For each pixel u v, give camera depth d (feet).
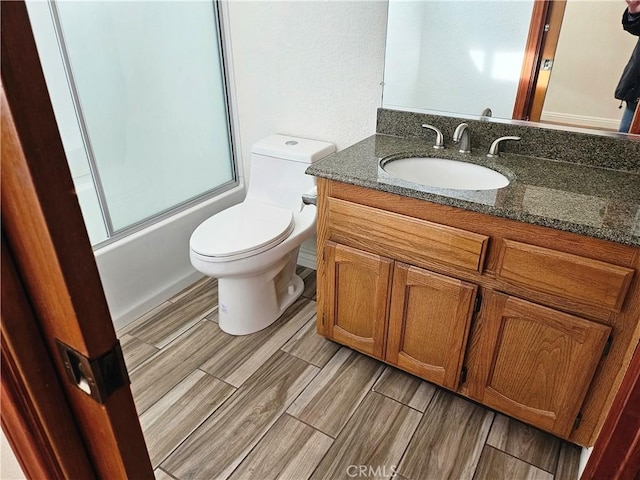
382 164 5.33
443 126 5.98
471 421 5.29
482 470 4.74
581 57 4.92
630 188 4.56
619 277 3.79
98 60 6.11
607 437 2.47
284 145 7.11
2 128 1.22
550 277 4.14
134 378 5.93
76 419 1.78
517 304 4.42
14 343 1.51
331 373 6.01
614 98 4.88
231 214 6.73
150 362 6.19
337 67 6.62
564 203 4.20
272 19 6.89
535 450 4.94
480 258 4.45
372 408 5.48
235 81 7.81
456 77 5.73
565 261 4.00
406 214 4.78
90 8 5.87
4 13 1.11
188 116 7.63
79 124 6.05
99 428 1.76
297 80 7.10
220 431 5.20
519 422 5.27
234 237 6.13
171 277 7.61
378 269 5.20
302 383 5.85
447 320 4.98
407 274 5.00
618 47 4.69
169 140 7.40
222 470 4.76
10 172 1.29
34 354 1.57
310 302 7.47
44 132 1.26
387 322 5.48
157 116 7.11
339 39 6.43
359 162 5.31
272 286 6.81
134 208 7.08
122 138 6.66
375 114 6.55
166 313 7.20
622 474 2.40
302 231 6.60
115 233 6.77
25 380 1.58
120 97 6.50
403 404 5.53
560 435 4.78
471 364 5.07
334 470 4.76
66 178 1.35
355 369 6.07
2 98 1.17
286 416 5.38
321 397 5.64
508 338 4.66
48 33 5.49
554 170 5.09
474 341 4.92
